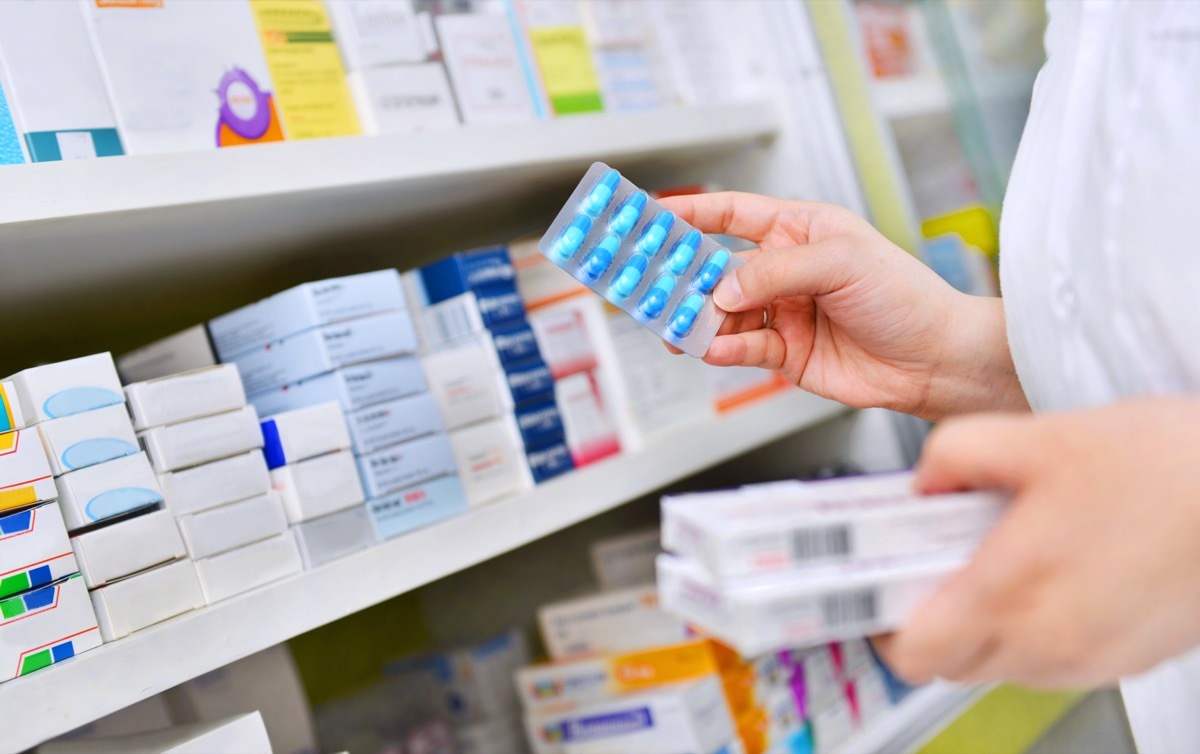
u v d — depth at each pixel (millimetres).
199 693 1054
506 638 1348
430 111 1048
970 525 405
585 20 1265
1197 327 471
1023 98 1764
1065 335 548
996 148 1705
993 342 737
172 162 779
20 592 672
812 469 1531
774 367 859
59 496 718
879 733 1252
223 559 792
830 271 741
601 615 1201
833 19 1389
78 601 698
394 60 1025
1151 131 490
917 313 749
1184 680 598
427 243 1296
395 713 1357
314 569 829
